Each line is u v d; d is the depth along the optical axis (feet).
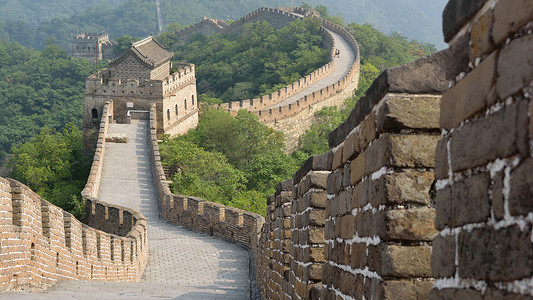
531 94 8.55
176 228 114.42
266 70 379.35
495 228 9.46
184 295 45.14
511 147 8.90
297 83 283.79
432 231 13.73
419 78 13.69
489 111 9.77
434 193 13.80
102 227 109.50
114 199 138.72
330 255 20.89
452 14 11.05
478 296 9.79
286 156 193.98
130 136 187.62
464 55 10.74
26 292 32.53
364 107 16.12
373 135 15.23
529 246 8.43
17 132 401.90
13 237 32.30
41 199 39.01
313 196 25.03
